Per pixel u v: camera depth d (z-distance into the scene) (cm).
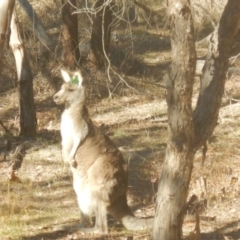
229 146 1805
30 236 1239
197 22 3197
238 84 2511
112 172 1204
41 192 1524
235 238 1201
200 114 1033
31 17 2522
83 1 2695
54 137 1964
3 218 1345
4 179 1625
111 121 2202
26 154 1803
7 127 2159
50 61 2616
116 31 3133
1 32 1005
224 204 1391
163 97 2456
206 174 1577
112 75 2548
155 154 1759
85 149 1214
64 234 1235
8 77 2623
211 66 1028
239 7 1008
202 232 1231
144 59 2916
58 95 1220
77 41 2558
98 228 1226
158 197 1049
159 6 3422
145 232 1220
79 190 1237
